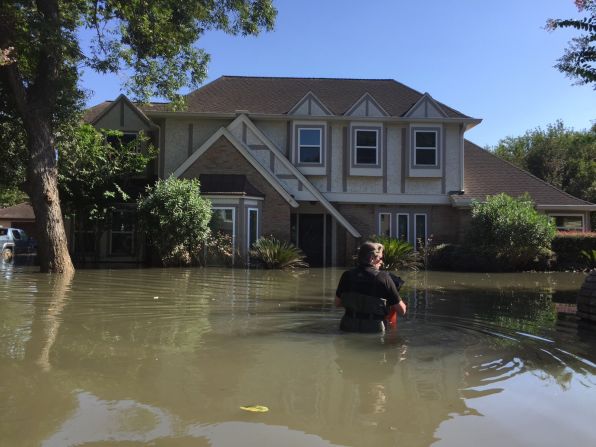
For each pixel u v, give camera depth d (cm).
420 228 2312
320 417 351
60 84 1595
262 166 2036
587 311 748
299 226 2297
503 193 2067
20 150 1881
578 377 457
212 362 492
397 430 331
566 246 1959
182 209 1767
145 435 316
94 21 1683
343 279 659
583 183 3922
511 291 1183
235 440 312
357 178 2297
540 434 328
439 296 1073
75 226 2169
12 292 1020
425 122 2284
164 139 2214
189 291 1075
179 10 1770
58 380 427
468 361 509
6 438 310
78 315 752
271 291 1099
